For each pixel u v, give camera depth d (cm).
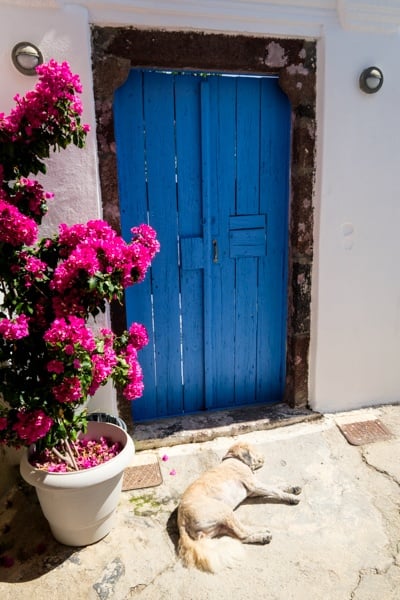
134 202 289
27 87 237
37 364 202
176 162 290
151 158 286
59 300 191
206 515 221
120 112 275
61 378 193
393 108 299
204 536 221
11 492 263
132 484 266
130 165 283
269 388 345
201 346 322
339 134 292
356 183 303
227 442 303
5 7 229
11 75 234
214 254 309
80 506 210
